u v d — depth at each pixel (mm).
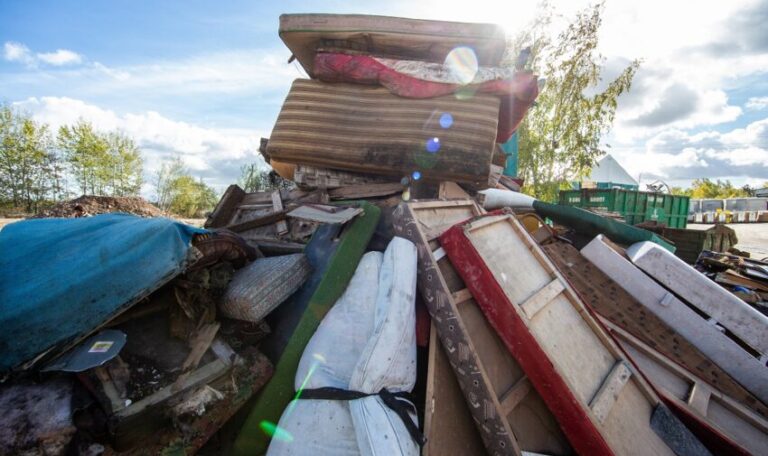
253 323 2146
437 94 3559
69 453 1540
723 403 2586
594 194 8273
